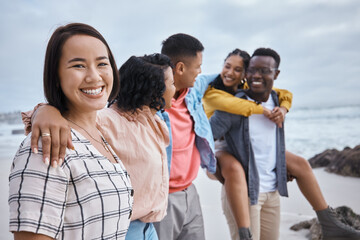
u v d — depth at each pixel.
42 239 1.05
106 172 1.24
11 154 12.32
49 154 1.09
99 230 1.17
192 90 2.80
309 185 3.23
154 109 2.05
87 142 1.27
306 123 20.12
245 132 3.06
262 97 3.15
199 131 2.69
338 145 13.77
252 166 3.04
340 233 3.17
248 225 2.88
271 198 3.20
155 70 1.92
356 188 6.00
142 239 1.88
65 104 1.35
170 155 2.31
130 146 1.80
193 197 2.64
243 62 3.16
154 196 1.86
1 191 5.95
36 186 1.05
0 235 3.88
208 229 4.36
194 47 2.53
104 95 1.33
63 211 1.09
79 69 1.25
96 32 1.32
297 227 4.10
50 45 1.25
